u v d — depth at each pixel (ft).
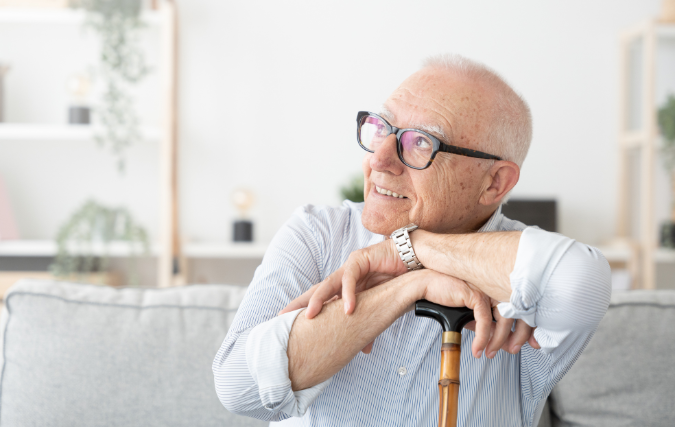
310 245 3.14
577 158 9.72
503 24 9.66
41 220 9.41
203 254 8.71
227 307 3.83
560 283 2.26
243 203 9.07
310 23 9.62
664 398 3.53
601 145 9.75
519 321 2.45
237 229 9.15
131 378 3.54
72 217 8.35
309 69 9.63
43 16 8.47
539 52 9.70
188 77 9.52
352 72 9.66
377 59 9.66
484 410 2.91
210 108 9.56
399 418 2.81
